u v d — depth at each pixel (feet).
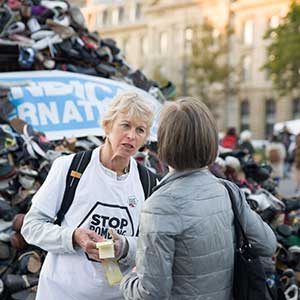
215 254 7.38
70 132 16.06
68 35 18.34
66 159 8.88
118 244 8.48
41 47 17.74
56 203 8.77
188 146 7.41
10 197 13.91
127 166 9.00
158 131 7.64
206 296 7.36
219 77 150.00
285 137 70.69
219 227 7.45
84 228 8.64
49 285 8.84
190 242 7.23
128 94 8.75
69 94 16.74
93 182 8.73
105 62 19.47
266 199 16.26
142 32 234.99
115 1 247.50
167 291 7.14
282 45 112.78
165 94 22.57
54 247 8.54
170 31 221.05
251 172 18.45
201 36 153.07
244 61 208.64
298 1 110.63
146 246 7.20
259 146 86.17
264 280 7.54
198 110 7.52
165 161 7.61
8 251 12.85
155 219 7.22
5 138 14.48
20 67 17.75
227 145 40.34
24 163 14.58
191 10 213.05
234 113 204.44
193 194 7.41
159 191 7.47
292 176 65.41
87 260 8.67
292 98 198.70
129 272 8.59
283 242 15.62
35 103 16.14
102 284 8.66
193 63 149.69
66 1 19.21
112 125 8.69
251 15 205.67
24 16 18.13
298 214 17.33
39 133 15.26
